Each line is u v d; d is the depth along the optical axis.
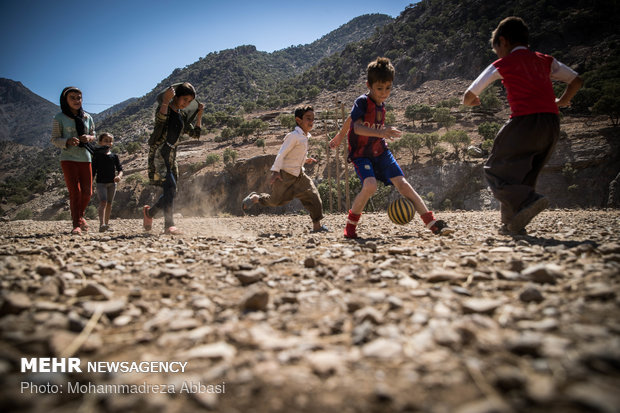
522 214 3.61
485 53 147.38
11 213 115.25
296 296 1.92
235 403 0.97
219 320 1.61
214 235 5.39
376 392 0.98
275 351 1.29
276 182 5.18
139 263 2.85
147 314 1.71
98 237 5.23
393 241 3.90
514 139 3.62
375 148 4.36
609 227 4.84
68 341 1.33
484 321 1.42
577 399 0.87
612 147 52.53
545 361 1.07
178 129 5.36
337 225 7.06
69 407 0.96
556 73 3.70
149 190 87.00
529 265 2.34
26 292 1.99
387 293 1.94
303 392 1.02
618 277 1.87
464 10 181.25
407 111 103.00
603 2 134.88
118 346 1.35
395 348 1.24
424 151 69.94
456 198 56.22
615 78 91.94
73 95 5.73
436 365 1.12
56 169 192.75
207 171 80.31
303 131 5.19
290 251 3.46
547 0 152.00
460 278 2.12
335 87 189.88
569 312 1.45
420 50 173.25
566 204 50.59
